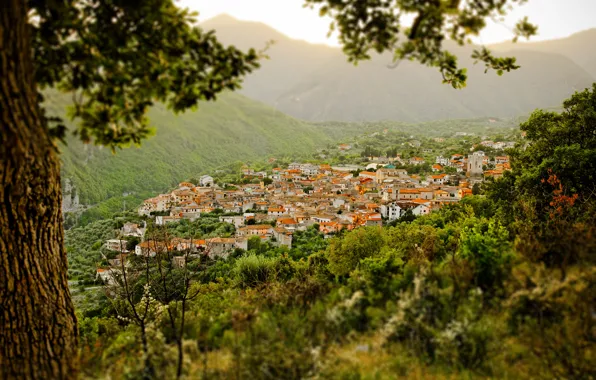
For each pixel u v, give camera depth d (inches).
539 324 194.2
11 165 163.0
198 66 210.8
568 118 802.2
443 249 474.9
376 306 235.9
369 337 207.5
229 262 1642.5
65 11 171.3
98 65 189.5
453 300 219.0
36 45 183.9
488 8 209.0
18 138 159.5
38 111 170.1
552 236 267.4
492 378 167.8
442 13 205.0
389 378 169.5
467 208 1304.1
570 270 209.8
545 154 804.6
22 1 158.1
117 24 187.2
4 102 153.4
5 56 151.6
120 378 183.9
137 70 202.4
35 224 183.8
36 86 179.8
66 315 206.5
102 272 1389.0
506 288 222.7
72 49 187.9
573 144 721.0
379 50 229.3
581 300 185.5
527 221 445.7
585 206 442.9
